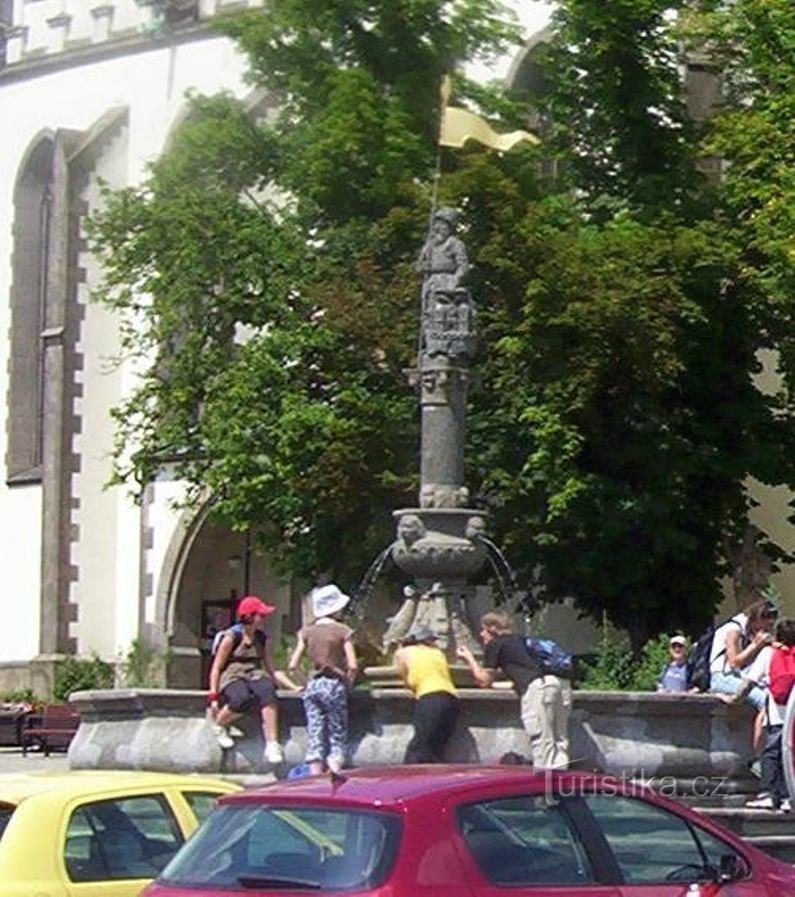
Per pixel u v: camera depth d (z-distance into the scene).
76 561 54.69
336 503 35.44
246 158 38.88
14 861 13.01
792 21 35.50
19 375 57.03
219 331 38.22
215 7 53.62
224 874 11.38
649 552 36.75
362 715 21.59
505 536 36.06
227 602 52.09
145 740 22.30
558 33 38.41
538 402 35.47
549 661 21.08
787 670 21.47
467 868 11.10
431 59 37.62
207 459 39.03
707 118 39.09
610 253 35.31
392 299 36.16
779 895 12.20
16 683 55.00
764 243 34.47
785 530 42.50
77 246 54.75
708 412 38.12
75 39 56.53
